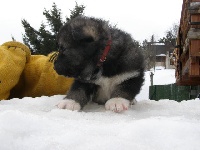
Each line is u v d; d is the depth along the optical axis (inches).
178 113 15.8
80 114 14.1
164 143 9.0
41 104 17.6
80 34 15.6
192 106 18.3
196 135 9.6
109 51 16.2
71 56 16.0
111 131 10.3
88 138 9.3
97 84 17.3
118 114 15.0
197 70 26.2
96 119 13.3
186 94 51.3
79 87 17.4
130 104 17.5
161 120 10.9
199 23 25.5
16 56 22.2
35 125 10.3
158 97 59.5
